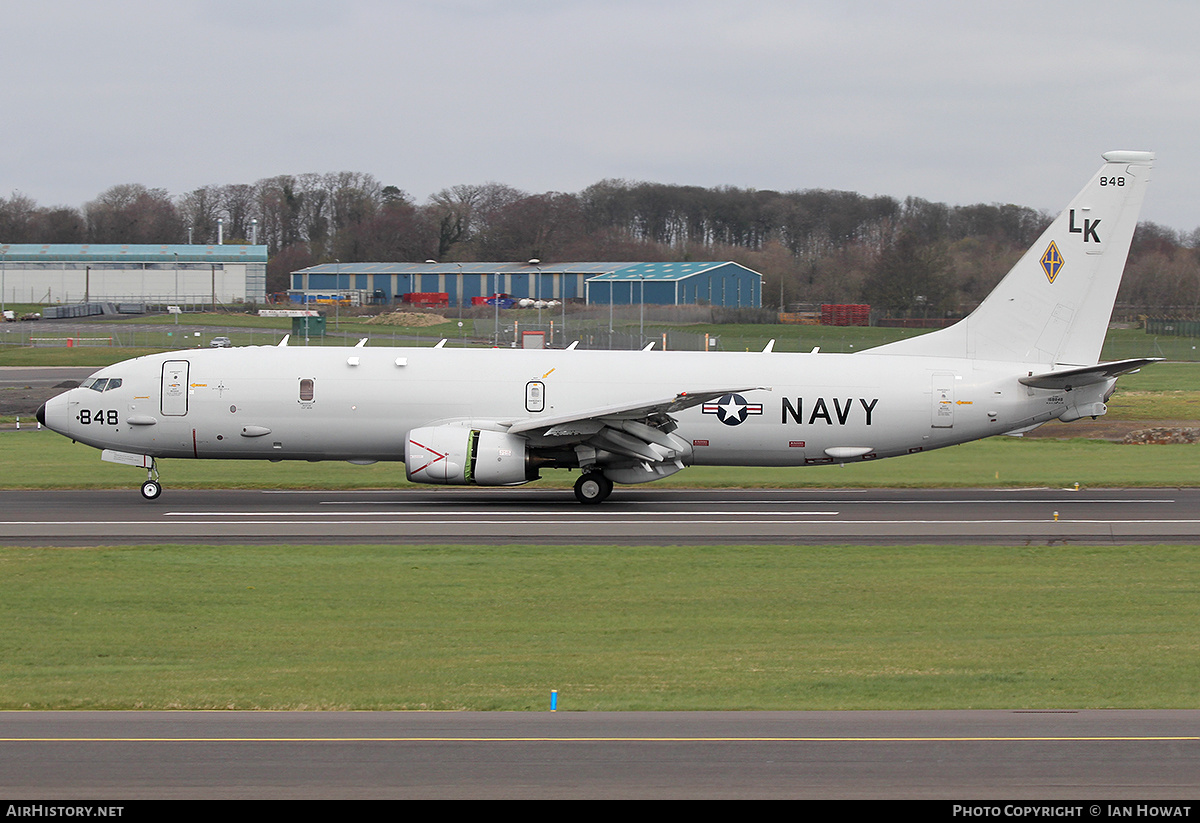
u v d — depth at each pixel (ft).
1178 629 271.69
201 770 158.92
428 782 153.79
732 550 363.35
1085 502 479.41
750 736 176.14
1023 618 282.77
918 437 491.72
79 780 154.81
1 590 305.94
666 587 314.76
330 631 268.41
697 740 173.68
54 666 238.07
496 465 453.17
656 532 399.03
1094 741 173.27
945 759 163.73
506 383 476.13
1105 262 498.69
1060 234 499.51
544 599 300.81
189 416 474.08
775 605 295.69
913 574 331.77
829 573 332.60
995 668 233.96
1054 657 244.01
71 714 193.57
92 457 630.33
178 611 286.66
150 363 482.28
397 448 481.46
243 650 251.39
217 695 209.87
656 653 248.11
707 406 481.46
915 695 209.77
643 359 489.67
